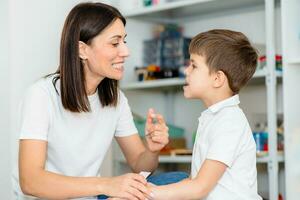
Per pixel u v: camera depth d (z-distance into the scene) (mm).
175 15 3146
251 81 2705
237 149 1535
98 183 1532
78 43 1658
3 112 2467
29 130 1637
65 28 1680
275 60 2445
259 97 2865
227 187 1537
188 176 1779
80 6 1697
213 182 1504
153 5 2797
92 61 1676
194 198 1491
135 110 3086
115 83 1812
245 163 1563
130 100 3057
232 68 1616
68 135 1739
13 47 2447
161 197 1494
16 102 2449
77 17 1664
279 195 2568
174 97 3258
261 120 2791
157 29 3188
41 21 2561
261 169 2861
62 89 1679
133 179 1511
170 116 3250
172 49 3004
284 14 2369
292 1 2414
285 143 2357
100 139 1811
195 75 1640
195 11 3029
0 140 2477
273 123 2389
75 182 1541
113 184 1517
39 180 1566
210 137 1556
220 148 1506
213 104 1639
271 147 2387
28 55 2502
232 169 1544
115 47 1682
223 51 1608
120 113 1890
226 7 2920
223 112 1581
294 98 2406
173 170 3217
